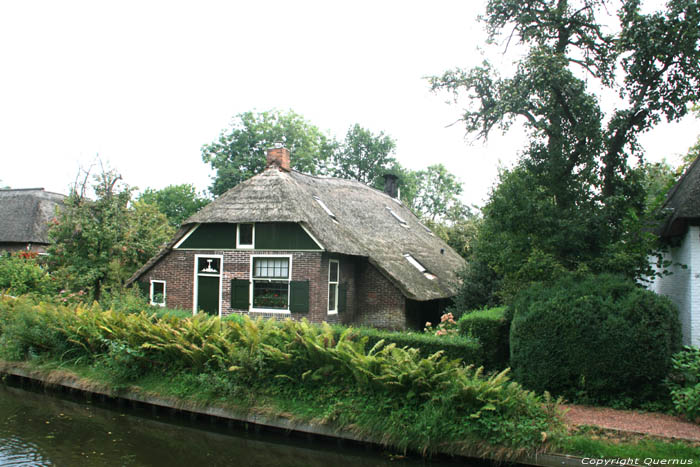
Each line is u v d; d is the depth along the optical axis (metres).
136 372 10.45
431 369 7.80
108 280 18.56
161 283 17.34
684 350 8.55
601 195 11.58
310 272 15.16
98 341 11.44
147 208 21.91
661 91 10.88
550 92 11.49
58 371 11.47
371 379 8.19
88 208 19.06
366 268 17.30
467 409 7.39
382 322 16.81
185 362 10.11
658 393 8.01
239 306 15.94
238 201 16.45
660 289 13.05
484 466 7.07
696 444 6.51
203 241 16.62
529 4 12.21
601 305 8.31
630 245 10.46
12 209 29.75
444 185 50.94
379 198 26.48
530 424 7.03
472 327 10.25
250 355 9.24
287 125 37.75
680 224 10.45
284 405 8.76
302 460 7.94
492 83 12.53
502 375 7.72
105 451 8.14
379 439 7.74
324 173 42.47
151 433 9.00
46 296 16.14
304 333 9.34
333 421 8.17
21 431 8.99
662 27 10.31
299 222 15.28
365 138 42.34
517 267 11.27
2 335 13.43
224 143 37.28
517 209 11.28
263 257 15.88
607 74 12.01
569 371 8.27
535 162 12.45
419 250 21.98
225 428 9.09
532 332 8.59
